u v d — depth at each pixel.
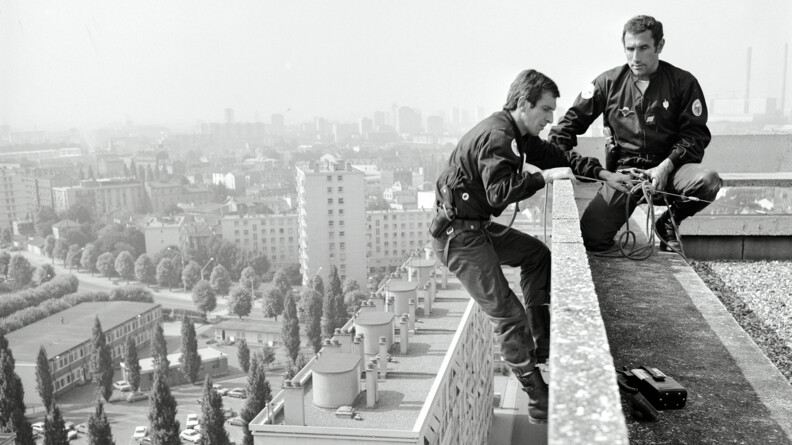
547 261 5.59
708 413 3.65
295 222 177.88
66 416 84.94
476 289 5.26
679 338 4.65
